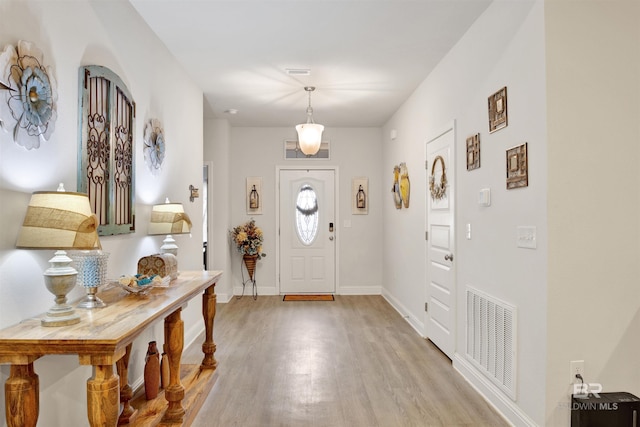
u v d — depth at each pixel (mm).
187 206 3936
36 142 1751
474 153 2998
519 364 2402
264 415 2564
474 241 3014
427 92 4137
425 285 4184
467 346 3121
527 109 2316
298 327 4578
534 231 2252
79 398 2043
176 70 3662
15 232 1646
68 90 1996
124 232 2518
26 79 1685
